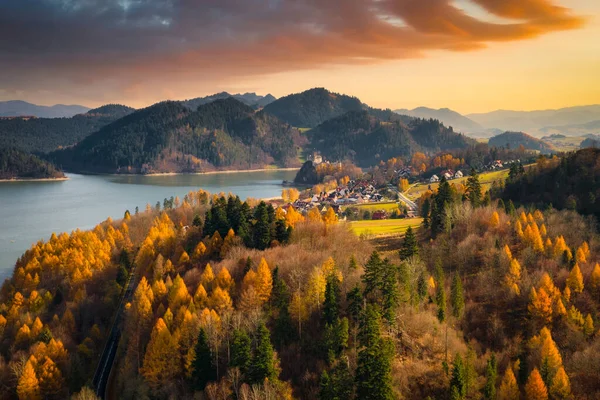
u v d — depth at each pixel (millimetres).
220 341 104375
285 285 118812
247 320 108562
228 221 176250
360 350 91875
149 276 166250
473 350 103750
